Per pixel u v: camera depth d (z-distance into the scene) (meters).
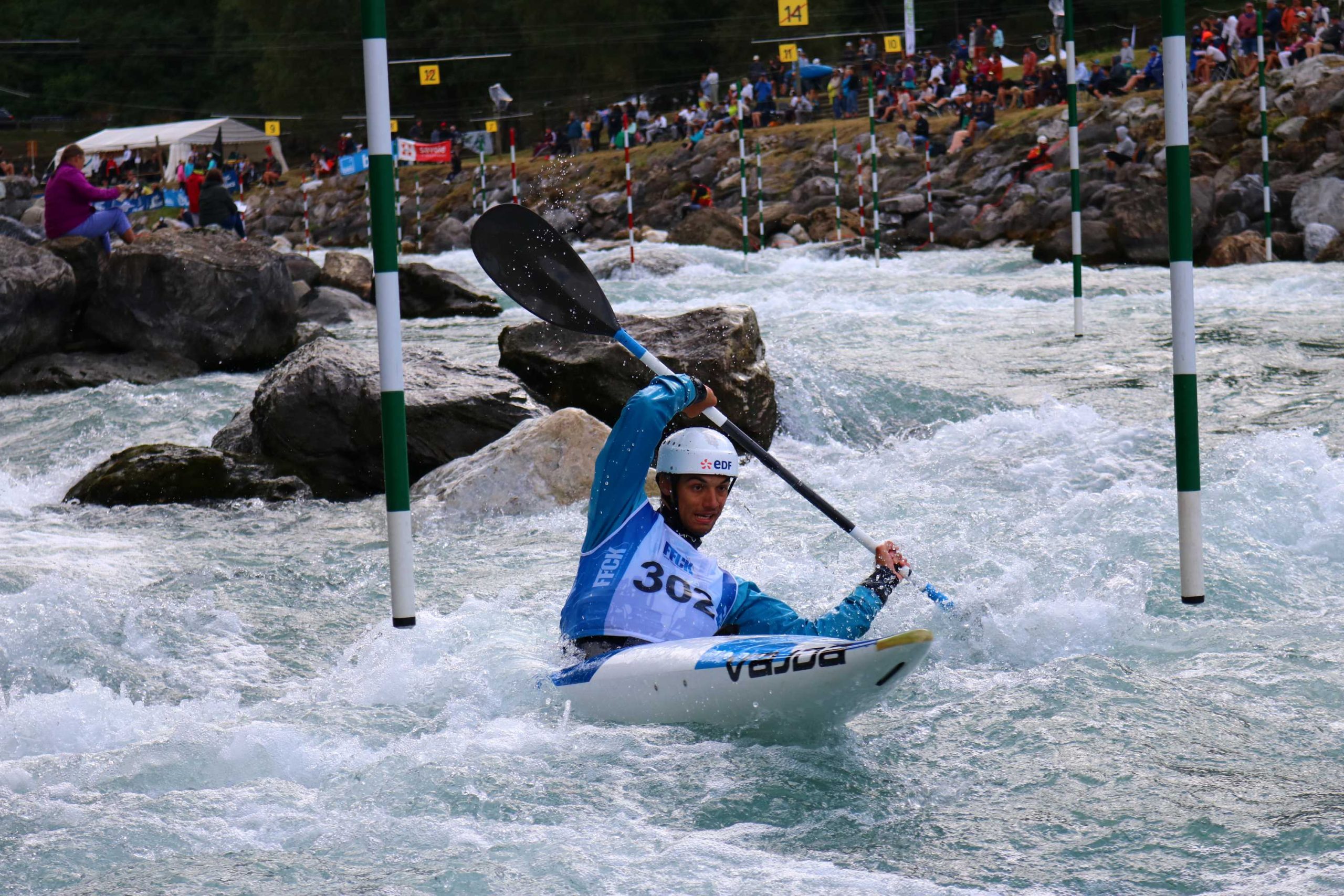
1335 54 87.00
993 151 96.06
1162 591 16.91
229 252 42.12
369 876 9.57
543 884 9.36
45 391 38.91
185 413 34.97
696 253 74.81
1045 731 12.42
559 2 174.88
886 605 16.50
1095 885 9.30
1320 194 68.38
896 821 10.57
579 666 13.56
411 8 182.12
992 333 41.59
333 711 13.66
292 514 25.61
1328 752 11.70
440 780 11.45
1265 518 19.66
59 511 26.14
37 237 56.28
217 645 16.69
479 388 28.09
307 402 27.44
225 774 11.83
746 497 24.38
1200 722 12.54
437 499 24.56
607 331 16.20
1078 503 21.06
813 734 12.50
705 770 11.67
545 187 125.69
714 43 173.50
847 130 112.44
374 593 19.16
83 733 13.21
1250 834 9.98
